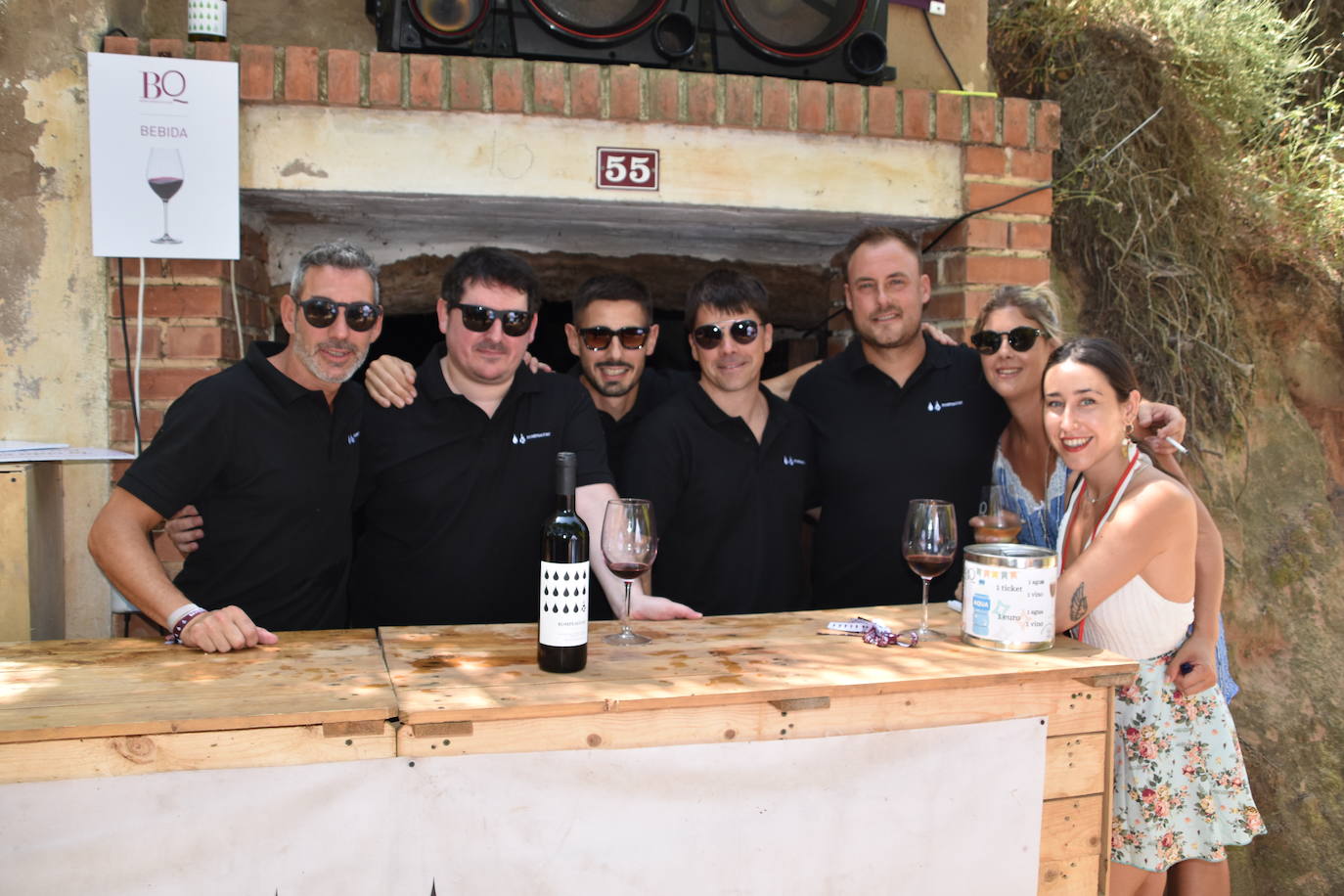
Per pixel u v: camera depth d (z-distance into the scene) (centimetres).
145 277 296
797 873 178
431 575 257
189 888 153
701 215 341
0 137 286
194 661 184
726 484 277
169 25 322
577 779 166
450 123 307
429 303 394
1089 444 224
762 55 324
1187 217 404
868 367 300
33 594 263
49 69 288
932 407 295
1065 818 196
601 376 304
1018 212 350
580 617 178
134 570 204
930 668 184
